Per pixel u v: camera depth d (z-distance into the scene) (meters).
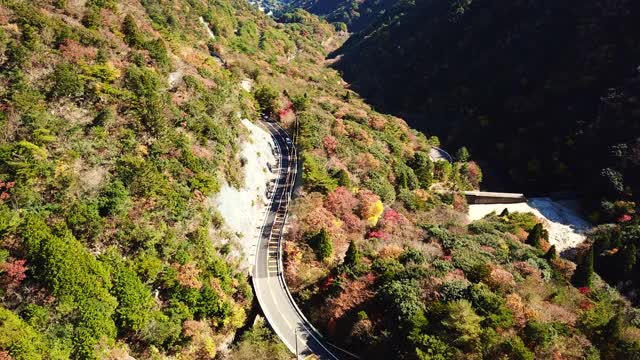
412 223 55.81
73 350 25.12
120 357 27.33
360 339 34.53
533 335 30.62
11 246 26.64
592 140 85.38
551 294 38.44
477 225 57.84
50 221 29.67
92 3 52.97
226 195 44.84
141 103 40.97
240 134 54.56
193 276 34.75
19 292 25.45
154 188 36.12
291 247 45.53
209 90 54.66
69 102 37.91
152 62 49.16
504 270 40.34
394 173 68.69
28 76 36.97
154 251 33.56
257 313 39.66
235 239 43.50
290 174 59.94
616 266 52.84
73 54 40.78
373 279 39.22
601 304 39.44
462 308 31.00
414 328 31.27
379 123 88.06
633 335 33.03
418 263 41.00
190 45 81.38
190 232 37.59
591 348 30.62
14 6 41.06
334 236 48.00
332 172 59.56
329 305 38.72
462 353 29.17
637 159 76.25
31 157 31.20
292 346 35.75
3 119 32.44
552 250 49.66
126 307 29.03
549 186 87.62
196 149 43.88
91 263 27.91
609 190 76.31
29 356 21.83
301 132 67.50
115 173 35.19
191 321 33.25
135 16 64.62
